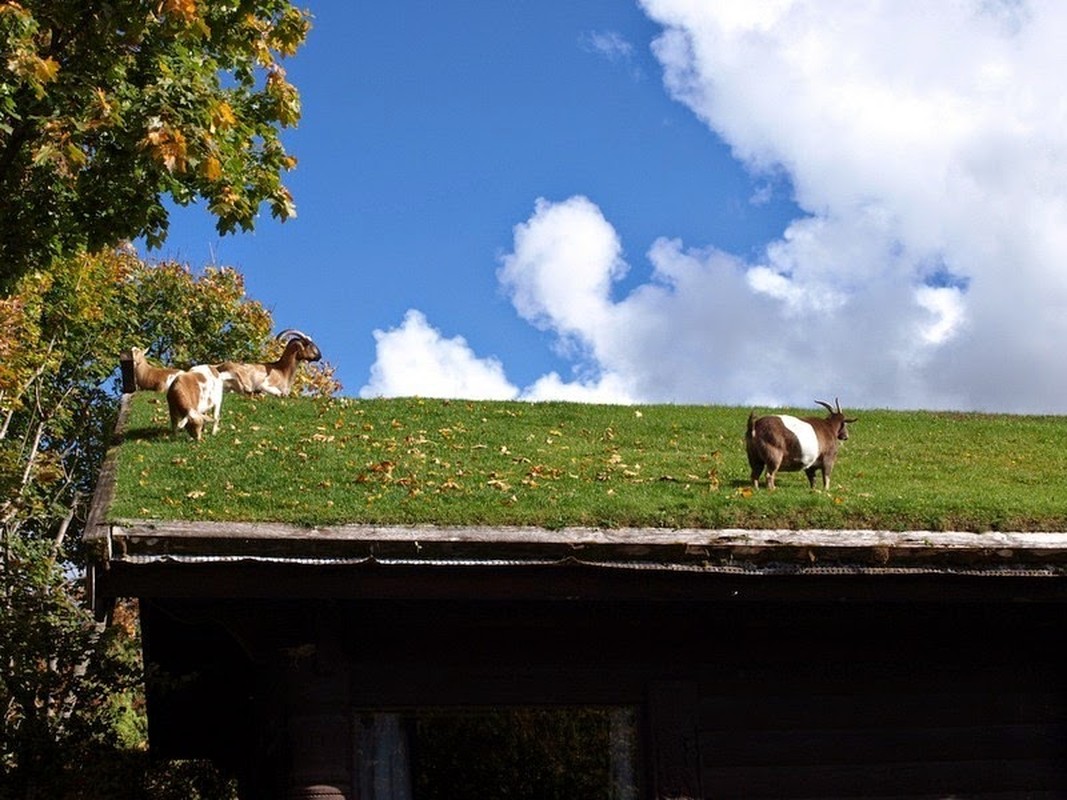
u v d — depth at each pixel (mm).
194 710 12375
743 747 8148
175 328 36188
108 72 13352
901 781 8273
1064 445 15930
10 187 13789
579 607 8078
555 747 8070
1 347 26422
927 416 18516
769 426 10875
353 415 15016
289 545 7332
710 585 7777
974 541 8062
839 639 8430
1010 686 8570
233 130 14977
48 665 13695
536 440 13883
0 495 23000
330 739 7605
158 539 7230
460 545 7453
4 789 12812
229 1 14875
